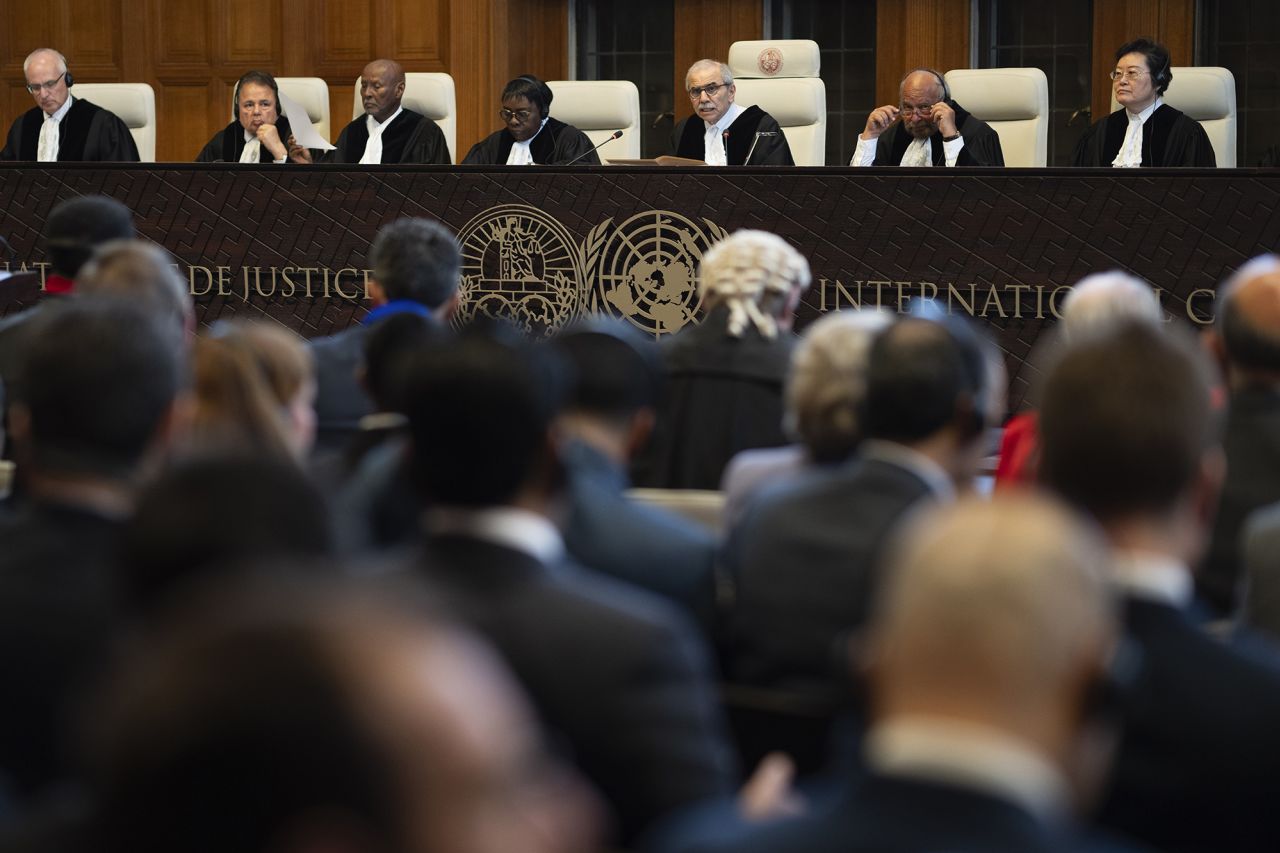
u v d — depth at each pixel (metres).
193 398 3.38
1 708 2.23
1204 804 2.02
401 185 8.57
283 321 8.79
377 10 14.64
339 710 0.66
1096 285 4.39
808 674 2.89
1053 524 1.25
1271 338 3.59
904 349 3.02
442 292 5.54
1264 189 7.57
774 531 2.97
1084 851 1.21
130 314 2.57
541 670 2.09
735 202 8.19
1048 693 1.21
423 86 12.20
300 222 8.71
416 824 0.66
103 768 0.68
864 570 2.87
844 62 14.75
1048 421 2.20
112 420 2.48
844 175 8.05
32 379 2.48
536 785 0.73
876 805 1.23
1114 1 14.11
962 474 3.14
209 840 0.66
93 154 12.25
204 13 14.95
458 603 2.15
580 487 3.05
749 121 11.52
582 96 11.70
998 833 1.19
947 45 14.38
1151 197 7.71
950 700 1.21
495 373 2.27
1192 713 2.02
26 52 15.23
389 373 3.97
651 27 14.99
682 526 3.06
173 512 1.78
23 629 2.24
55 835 1.20
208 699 0.67
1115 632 1.29
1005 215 7.88
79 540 2.36
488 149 11.73
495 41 14.53
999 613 1.20
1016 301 7.89
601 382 3.38
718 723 2.59
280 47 14.84
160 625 0.74
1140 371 2.16
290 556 1.72
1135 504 2.15
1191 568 3.53
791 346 5.07
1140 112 11.04
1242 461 3.55
